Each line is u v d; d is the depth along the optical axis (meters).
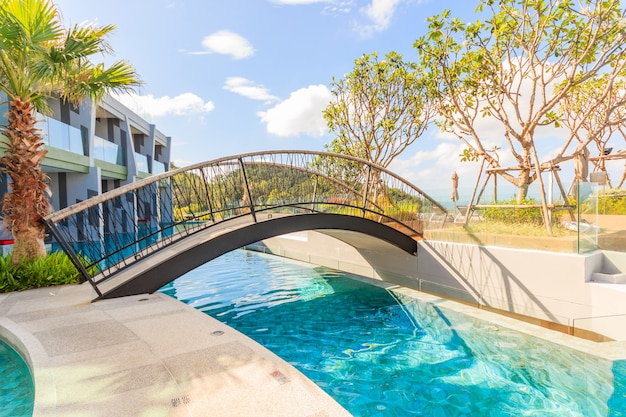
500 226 7.66
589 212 6.42
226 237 6.83
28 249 6.92
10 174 6.77
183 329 4.19
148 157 23.97
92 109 15.65
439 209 9.49
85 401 2.62
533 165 9.62
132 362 3.29
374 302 7.78
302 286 9.22
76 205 5.63
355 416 3.62
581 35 8.93
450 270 8.38
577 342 5.45
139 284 5.92
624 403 3.78
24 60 6.61
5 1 5.84
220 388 2.82
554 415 3.59
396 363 4.85
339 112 16.53
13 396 3.34
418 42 10.80
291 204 7.75
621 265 6.31
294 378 3.00
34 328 4.25
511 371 4.57
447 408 3.76
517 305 6.86
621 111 13.62
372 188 13.93
